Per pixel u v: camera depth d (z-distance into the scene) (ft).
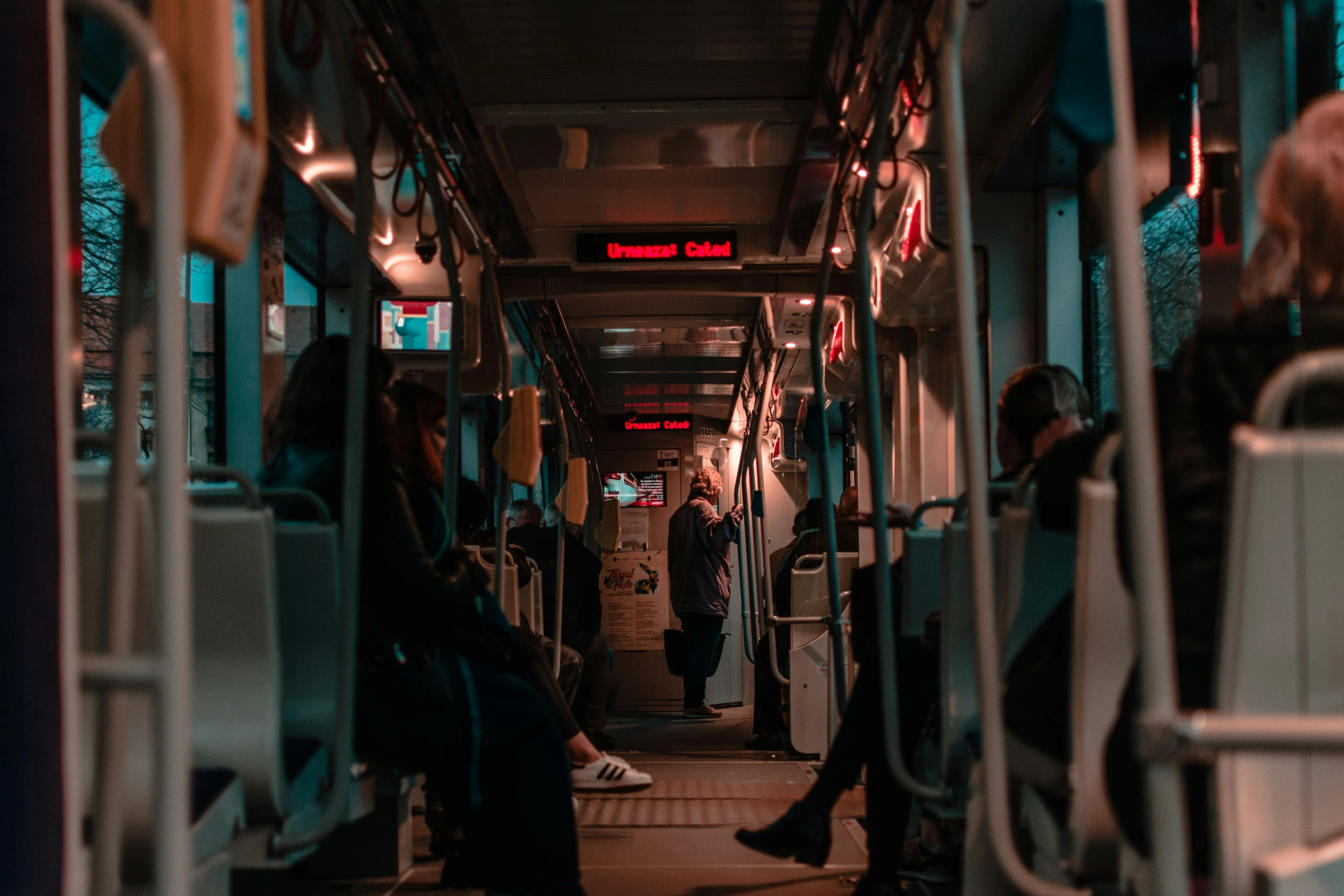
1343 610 4.22
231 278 14.42
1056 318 14.28
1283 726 3.77
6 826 3.84
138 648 6.16
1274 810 4.25
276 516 8.25
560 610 18.25
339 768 7.14
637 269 19.21
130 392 3.98
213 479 13.80
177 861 3.69
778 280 19.45
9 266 3.88
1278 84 9.58
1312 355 4.31
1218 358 4.75
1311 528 4.17
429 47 11.64
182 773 3.74
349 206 15.52
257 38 3.94
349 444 7.28
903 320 17.97
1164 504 4.71
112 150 3.66
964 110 13.05
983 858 7.00
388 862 11.94
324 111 12.41
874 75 11.63
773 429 33.47
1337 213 4.63
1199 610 4.56
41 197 3.95
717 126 14.39
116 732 4.08
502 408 13.39
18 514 3.86
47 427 3.93
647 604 35.99
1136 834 4.94
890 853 10.36
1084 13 3.92
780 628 23.81
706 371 32.01
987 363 14.52
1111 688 5.73
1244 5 9.64
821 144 14.62
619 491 36.47
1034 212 14.64
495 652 8.59
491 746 8.22
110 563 4.00
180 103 3.63
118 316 3.97
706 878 11.80
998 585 7.98
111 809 4.06
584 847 13.32
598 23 12.01
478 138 14.70
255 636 6.89
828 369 22.33
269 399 14.69
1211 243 10.00
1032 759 6.58
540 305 20.97
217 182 3.63
